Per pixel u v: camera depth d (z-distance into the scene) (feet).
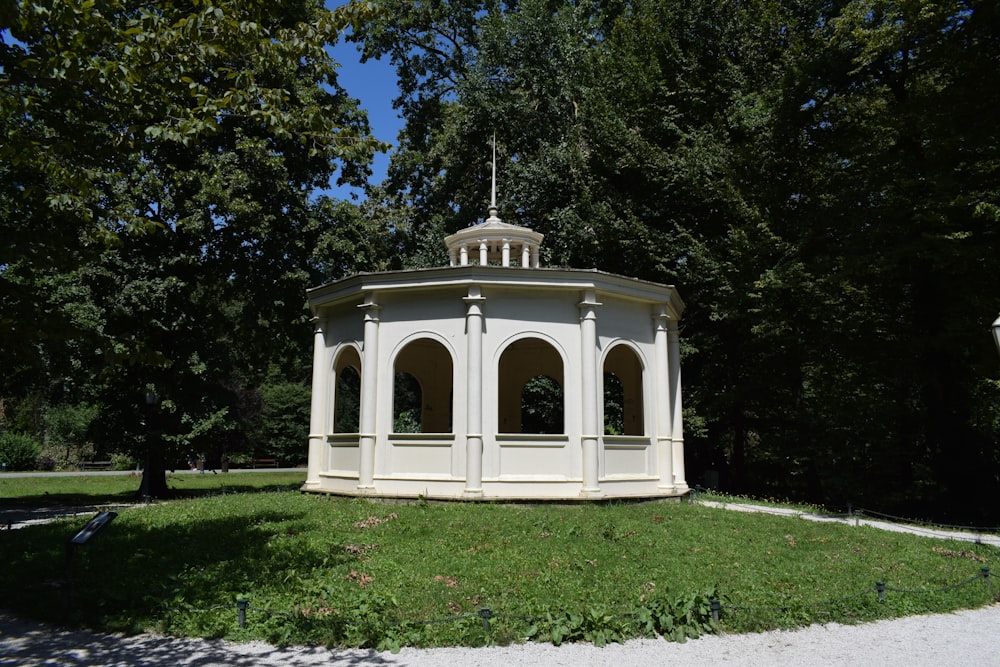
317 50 31.19
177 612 26.20
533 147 104.78
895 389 83.41
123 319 74.79
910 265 71.41
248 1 31.68
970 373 74.84
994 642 25.61
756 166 80.94
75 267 36.60
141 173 75.66
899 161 68.95
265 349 92.53
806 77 75.10
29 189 35.65
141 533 42.09
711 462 94.22
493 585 29.27
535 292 53.47
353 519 43.86
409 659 22.38
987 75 64.49
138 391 81.56
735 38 88.17
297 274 82.43
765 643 24.57
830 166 83.66
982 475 70.23
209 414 82.64
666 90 88.79
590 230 87.04
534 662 22.18
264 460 179.83
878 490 82.12
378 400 53.83
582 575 31.24
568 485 51.08
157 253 79.30
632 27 93.91
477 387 50.72
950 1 62.75
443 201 116.16
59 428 167.02
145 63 30.53
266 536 39.47
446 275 52.08
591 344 52.54
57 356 67.26
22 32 32.40
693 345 85.81
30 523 57.82
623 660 22.49
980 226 66.44
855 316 75.25
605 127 87.25
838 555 38.50
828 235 75.66
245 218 77.41
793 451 84.38
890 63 74.69
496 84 102.73
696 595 26.86
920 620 28.40
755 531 44.39
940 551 42.50
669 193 88.07
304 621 24.62
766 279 73.10
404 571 31.40
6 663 22.18
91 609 27.32
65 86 31.78
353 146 32.58
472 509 46.37
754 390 85.10
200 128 29.14
